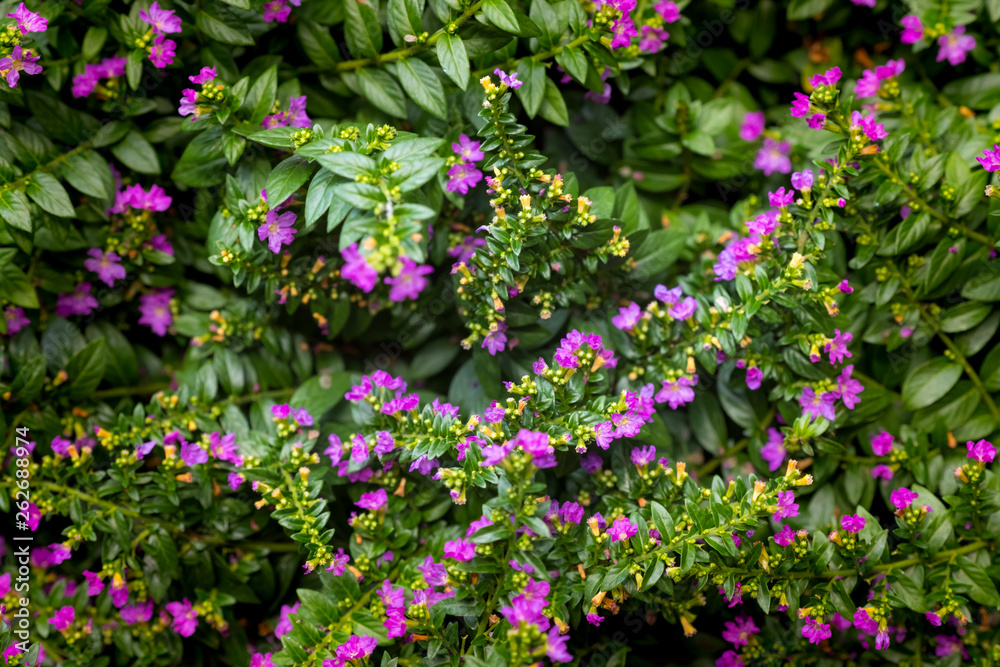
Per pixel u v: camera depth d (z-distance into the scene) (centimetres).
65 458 284
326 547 245
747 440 296
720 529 230
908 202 268
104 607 285
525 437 205
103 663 283
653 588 252
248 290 267
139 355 312
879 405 283
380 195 207
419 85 259
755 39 330
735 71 338
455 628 236
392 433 253
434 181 264
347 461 268
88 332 299
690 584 255
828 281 260
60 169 273
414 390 307
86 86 276
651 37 290
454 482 233
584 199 245
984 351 298
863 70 324
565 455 249
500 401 273
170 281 301
